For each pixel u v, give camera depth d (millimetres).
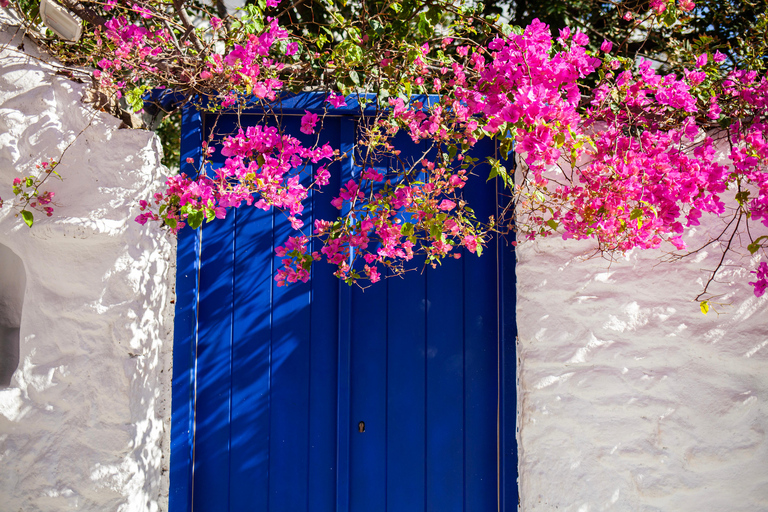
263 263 2346
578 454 2117
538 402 2148
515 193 2107
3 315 2340
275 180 1955
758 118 2018
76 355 2088
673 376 2117
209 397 2289
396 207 2088
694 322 2135
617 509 2086
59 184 2131
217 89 2178
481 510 2283
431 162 2205
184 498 2180
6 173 2098
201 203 1881
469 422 2311
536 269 2205
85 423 2051
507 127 1729
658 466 2086
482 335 2338
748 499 2068
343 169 2348
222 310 2318
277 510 2277
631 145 1955
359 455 2295
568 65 1771
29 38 2180
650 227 1873
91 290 2080
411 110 2146
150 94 2250
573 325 2168
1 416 2025
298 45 2209
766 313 2121
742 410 2072
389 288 2342
